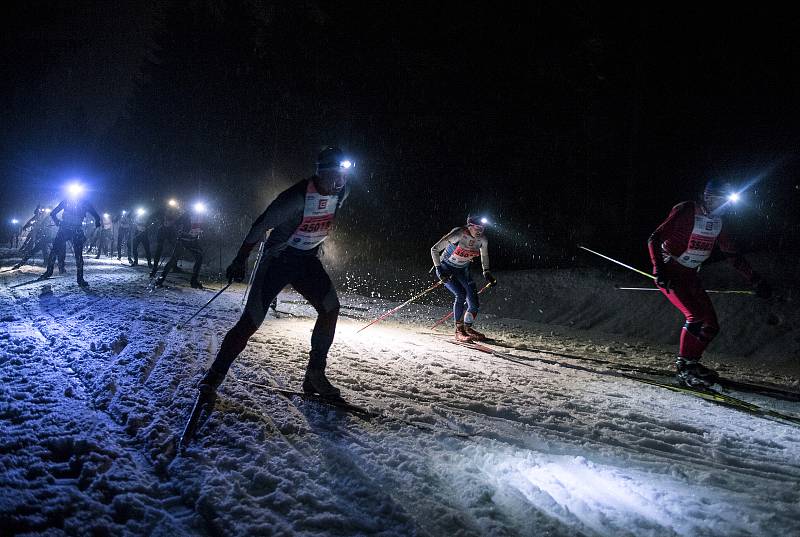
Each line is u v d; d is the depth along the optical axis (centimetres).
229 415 338
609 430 385
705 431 405
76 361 459
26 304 814
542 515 238
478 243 782
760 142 1277
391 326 923
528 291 1267
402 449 309
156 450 279
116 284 1189
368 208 2005
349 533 217
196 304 924
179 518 222
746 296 961
